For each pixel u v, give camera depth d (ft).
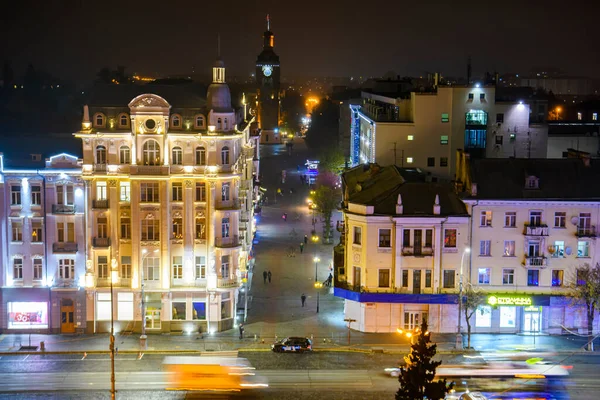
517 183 383.04
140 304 378.73
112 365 288.51
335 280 399.44
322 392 312.91
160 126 370.94
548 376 325.21
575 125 626.23
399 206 374.84
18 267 378.12
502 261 380.17
